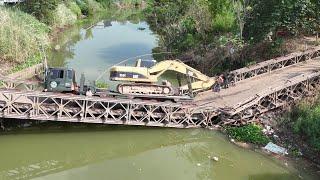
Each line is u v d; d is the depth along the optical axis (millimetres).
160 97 24625
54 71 23328
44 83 24672
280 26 35531
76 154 22297
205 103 25406
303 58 33719
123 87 24312
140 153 22766
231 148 22562
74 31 54906
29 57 35469
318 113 22516
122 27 61031
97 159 22000
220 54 35281
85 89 24188
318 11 36281
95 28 58938
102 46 46406
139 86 24469
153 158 22188
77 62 38562
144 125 23812
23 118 21797
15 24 35656
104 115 22906
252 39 35219
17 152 21906
